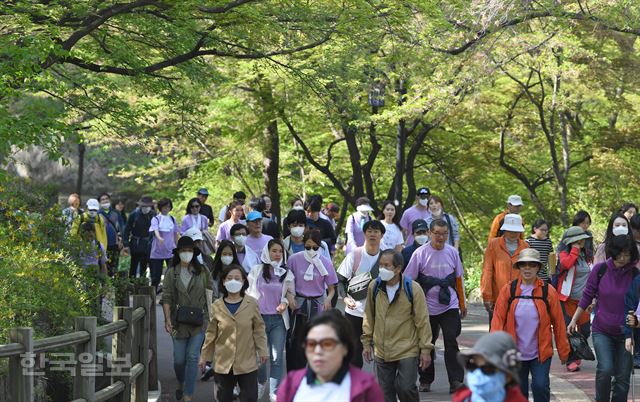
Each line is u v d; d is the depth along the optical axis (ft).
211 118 93.61
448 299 37.58
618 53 91.61
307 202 58.03
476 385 17.22
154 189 137.08
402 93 83.25
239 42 53.52
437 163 106.32
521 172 111.34
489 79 80.33
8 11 42.63
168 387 41.93
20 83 40.83
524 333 29.86
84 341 28.09
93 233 49.73
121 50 50.03
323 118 89.45
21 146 37.27
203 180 117.39
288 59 59.36
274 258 37.52
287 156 111.04
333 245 54.19
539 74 91.76
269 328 37.40
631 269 31.81
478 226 113.80
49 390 33.24
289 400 17.48
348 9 53.11
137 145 58.18
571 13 72.74
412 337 30.91
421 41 69.92
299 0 52.65
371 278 36.11
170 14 49.65
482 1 69.87
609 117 110.63
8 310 31.83
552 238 98.48
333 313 17.34
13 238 36.76
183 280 37.91
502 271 40.63
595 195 102.17
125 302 45.83
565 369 45.01
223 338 32.58
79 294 36.63
